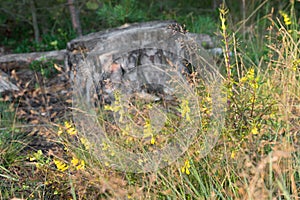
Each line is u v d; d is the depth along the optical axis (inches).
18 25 338.0
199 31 276.7
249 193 109.7
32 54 269.7
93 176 129.2
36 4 324.8
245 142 128.6
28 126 183.0
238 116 136.6
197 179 127.6
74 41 220.8
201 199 121.3
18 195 139.1
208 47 244.8
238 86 143.7
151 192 129.0
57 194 138.0
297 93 148.6
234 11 305.1
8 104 211.5
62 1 304.8
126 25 233.9
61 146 164.1
